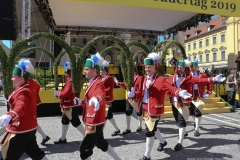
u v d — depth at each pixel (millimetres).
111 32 16562
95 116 3230
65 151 4668
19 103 2754
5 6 8312
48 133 6027
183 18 13883
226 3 8516
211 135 5812
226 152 4551
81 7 11828
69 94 4863
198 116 5852
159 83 4055
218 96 10094
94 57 3508
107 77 5816
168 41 7062
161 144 4680
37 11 24219
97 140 3365
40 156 3186
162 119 7777
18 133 2912
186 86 5121
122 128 6539
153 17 13680
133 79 5773
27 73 3000
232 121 7410
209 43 44969
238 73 11047
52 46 17484
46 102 8328
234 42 37094
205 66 45906
